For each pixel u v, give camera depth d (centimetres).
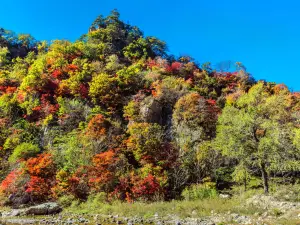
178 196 2434
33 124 3309
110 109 3647
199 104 3700
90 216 1711
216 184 2778
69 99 3672
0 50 5356
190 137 3281
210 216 1553
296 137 2298
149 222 1473
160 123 3616
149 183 2331
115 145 2972
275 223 1225
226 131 2206
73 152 2706
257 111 2317
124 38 6806
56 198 2214
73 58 4741
